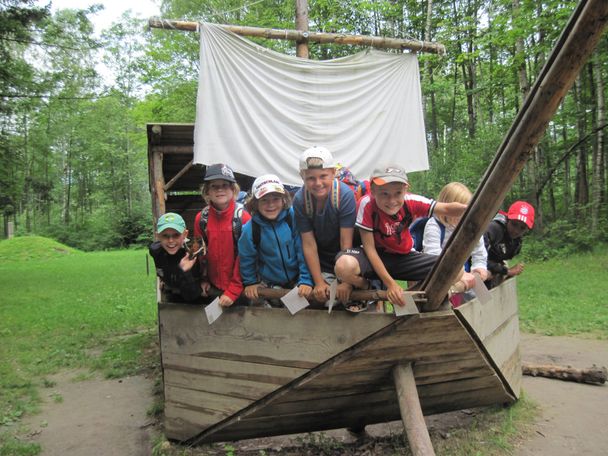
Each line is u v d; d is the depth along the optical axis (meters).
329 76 7.00
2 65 13.63
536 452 3.44
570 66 1.72
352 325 2.95
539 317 7.32
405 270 3.04
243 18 18.83
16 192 17.22
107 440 3.96
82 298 10.84
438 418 4.04
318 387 3.18
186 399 3.55
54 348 6.80
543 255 13.00
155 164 6.41
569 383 4.85
